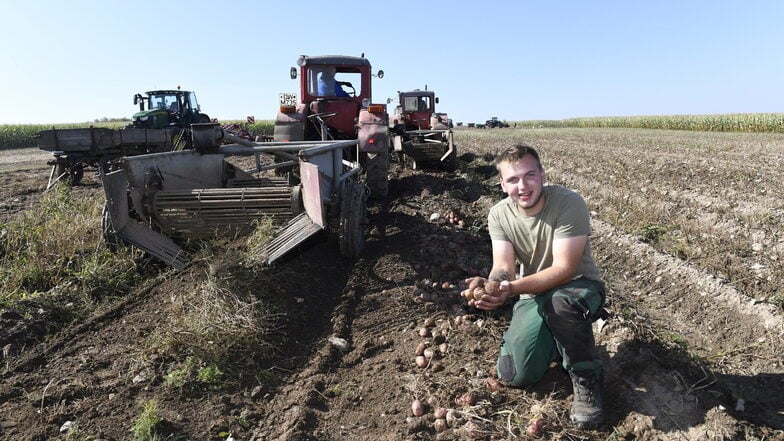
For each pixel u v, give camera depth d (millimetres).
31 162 17562
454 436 2527
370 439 2553
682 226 6148
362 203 4984
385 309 3900
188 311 3596
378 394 2893
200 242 4836
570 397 2805
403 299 4047
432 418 2650
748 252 5230
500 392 2842
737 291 4195
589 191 8805
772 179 9023
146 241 4512
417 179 9391
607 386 2924
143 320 3680
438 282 4379
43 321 3723
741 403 2734
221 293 3660
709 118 37250
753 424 2537
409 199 7609
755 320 3799
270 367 3199
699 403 2617
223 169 5910
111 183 4227
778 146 16734
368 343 3451
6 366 3162
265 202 4559
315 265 4625
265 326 3520
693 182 9148
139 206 4555
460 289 4219
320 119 8547
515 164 2561
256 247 4164
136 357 3213
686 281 4625
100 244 4910
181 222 4695
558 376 3004
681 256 5254
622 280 5094
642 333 3371
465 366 3092
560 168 12031
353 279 4430
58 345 3408
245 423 2684
